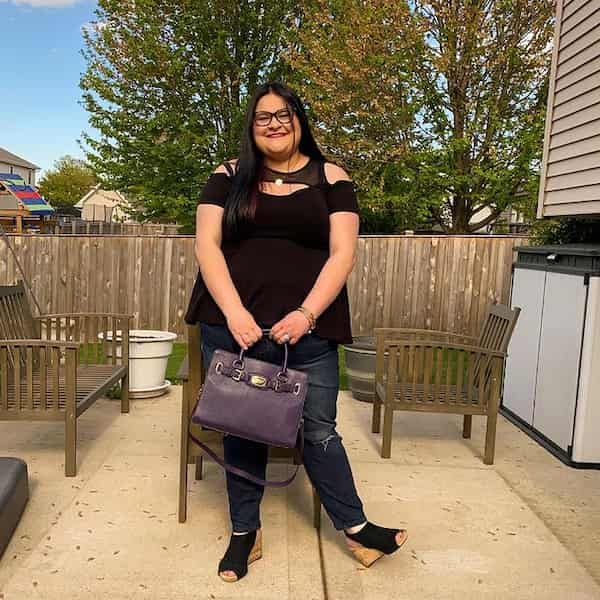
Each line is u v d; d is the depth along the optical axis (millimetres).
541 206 4586
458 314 6953
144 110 11883
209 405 1865
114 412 4105
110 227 15148
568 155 4199
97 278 7016
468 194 9820
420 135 9914
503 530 2510
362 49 9250
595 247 3652
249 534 2129
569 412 3377
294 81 11016
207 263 1973
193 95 11742
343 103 9734
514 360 4270
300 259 1995
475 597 2012
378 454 3430
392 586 2055
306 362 1983
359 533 2119
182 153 11547
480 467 3271
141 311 7082
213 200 2053
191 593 1979
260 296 1966
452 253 6910
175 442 3496
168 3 11219
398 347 3307
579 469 3297
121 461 3160
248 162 2014
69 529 2389
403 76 9297
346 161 10055
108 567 2117
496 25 9094
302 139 2061
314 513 2484
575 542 2445
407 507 2707
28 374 2930
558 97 4371
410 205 9930
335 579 2084
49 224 16719
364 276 7008
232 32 11438
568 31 4234
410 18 9047
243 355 1916
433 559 2248
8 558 2162
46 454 3242
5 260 6910
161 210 12336
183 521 2469
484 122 9578
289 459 2488
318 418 2033
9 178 16641
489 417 3287
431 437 3791
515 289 4336
